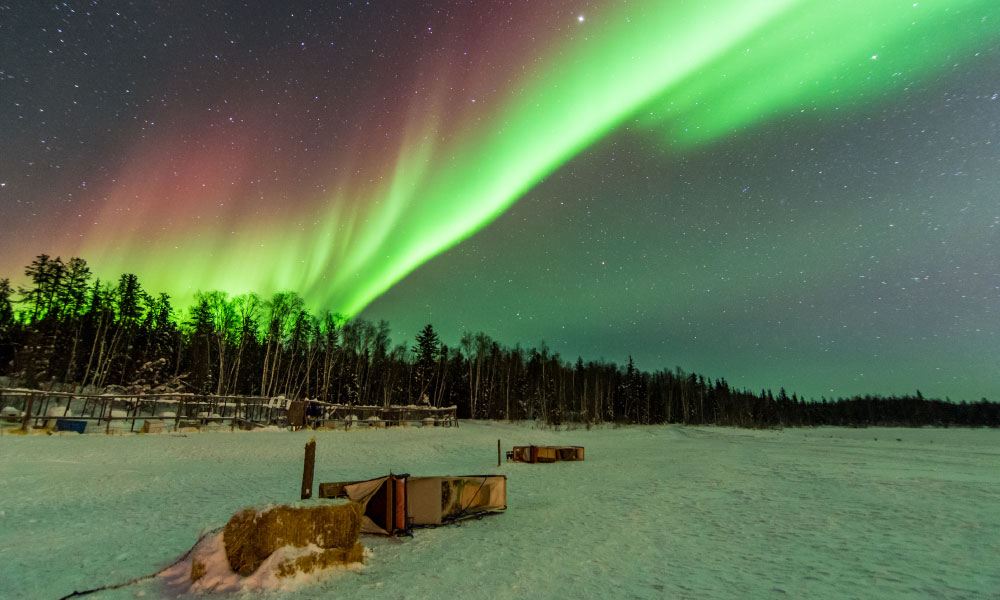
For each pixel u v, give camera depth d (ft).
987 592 19.30
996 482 52.85
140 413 125.49
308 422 118.93
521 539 29.19
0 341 162.09
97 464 55.83
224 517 33.12
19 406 114.01
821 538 29.01
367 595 18.85
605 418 308.19
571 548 26.91
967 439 192.75
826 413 471.21
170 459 63.52
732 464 77.87
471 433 128.67
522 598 18.71
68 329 173.78
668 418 342.03
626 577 21.50
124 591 19.16
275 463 66.39
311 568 20.88
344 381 215.51
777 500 43.09
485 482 36.99
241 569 20.03
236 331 192.03
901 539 28.48
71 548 25.57
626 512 38.01
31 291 171.32
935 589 19.75
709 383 412.36
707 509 39.11
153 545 26.22
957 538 28.55
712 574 21.94
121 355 179.32
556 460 83.20
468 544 27.91
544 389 271.69
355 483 31.17
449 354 273.75
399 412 162.09
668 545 27.55
